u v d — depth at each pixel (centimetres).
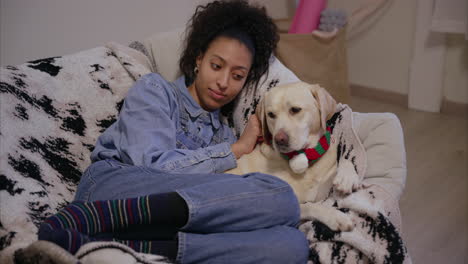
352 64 337
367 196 124
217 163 135
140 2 234
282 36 244
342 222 112
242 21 156
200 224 106
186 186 116
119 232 107
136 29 237
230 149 138
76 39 213
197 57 160
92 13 215
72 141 140
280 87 138
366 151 141
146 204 105
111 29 225
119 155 134
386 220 112
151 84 146
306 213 122
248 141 144
